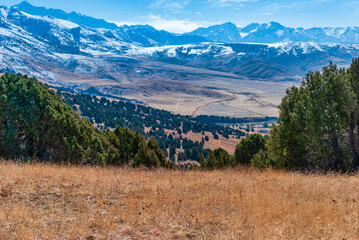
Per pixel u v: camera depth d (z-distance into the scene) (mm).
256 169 15688
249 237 5172
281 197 7570
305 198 7773
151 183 9828
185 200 7496
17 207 6438
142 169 15398
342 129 15922
